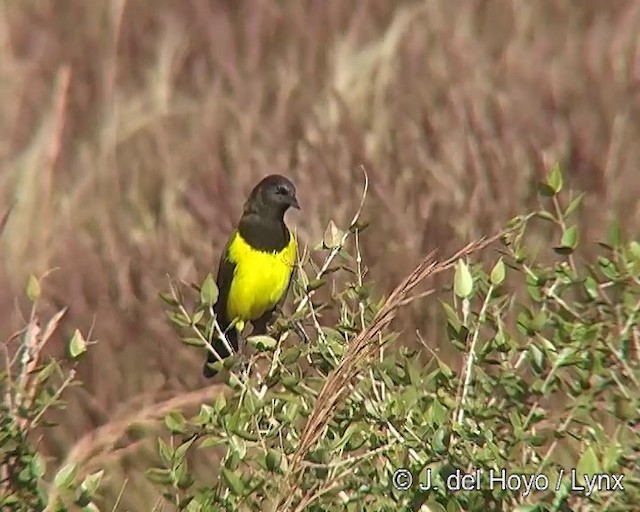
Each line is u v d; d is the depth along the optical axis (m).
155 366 12.10
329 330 8.13
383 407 7.66
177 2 18.31
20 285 13.20
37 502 7.75
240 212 13.99
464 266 7.75
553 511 7.26
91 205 14.66
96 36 17.95
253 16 17.86
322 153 14.00
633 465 7.37
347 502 7.68
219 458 10.28
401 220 12.97
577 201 8.13
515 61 16.31
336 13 17.70
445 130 14.36
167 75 16.52
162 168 14.87
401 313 11.59
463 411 7.57
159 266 13.30
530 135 14.50
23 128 16.27
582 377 7.66
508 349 7.70
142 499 10.11
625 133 14.84
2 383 8.01
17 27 18.19
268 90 16.69
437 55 16.28
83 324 12.62
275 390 8.55
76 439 11.35
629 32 16.80
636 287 7.79
